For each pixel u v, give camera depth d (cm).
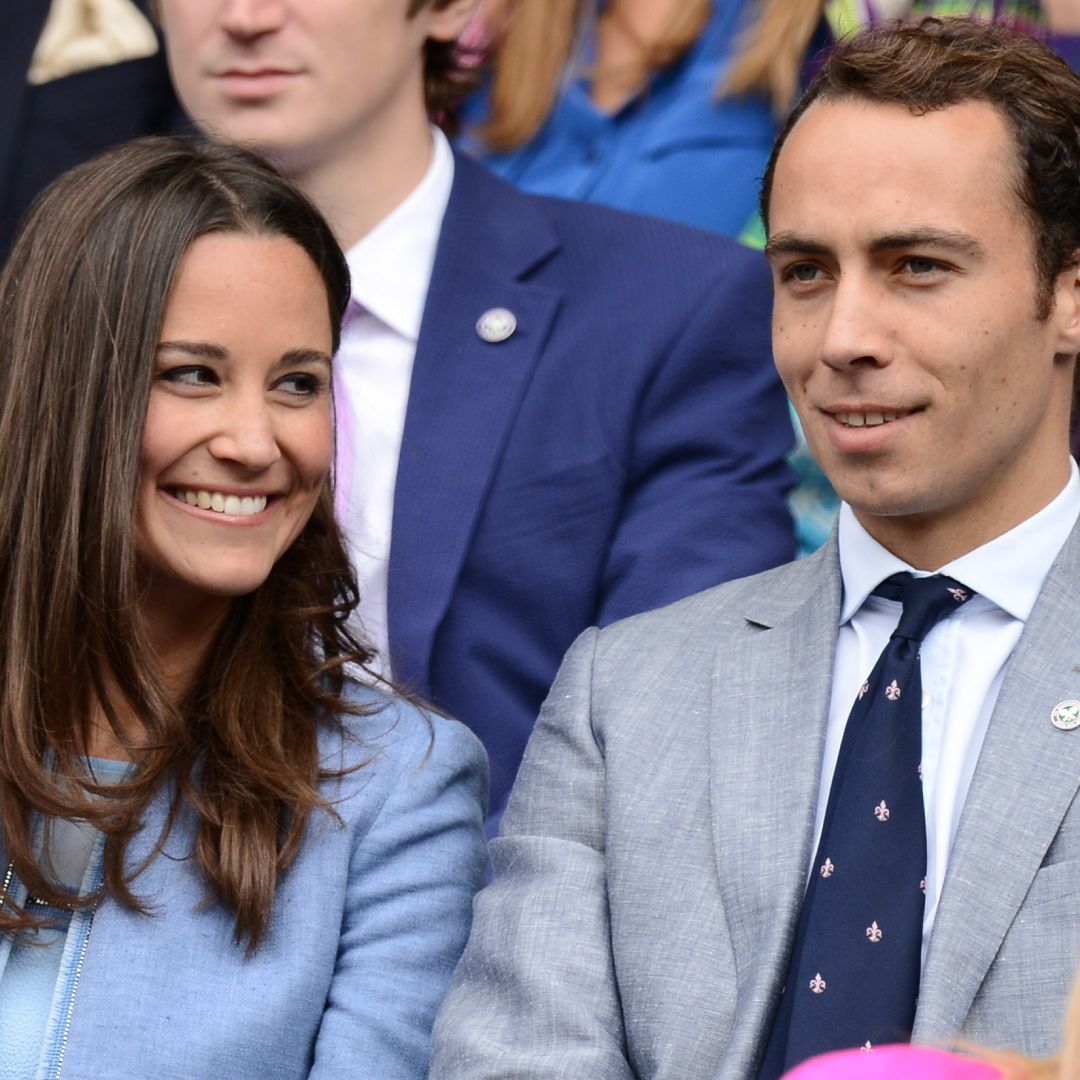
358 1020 1028
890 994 911
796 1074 675
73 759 1052
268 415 1066
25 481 1065
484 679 1334
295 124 1404
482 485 1355
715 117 1745
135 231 1061
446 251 1429
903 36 996
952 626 989
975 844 916
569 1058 967
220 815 1050
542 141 1802
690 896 985
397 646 1316
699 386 1414
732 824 988
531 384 1391
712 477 1396
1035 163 961
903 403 957
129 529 1049
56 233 1073
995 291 955
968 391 957
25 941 1027
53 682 1055
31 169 1683
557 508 1363
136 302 1053
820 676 1012
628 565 1365
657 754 1031
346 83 1403
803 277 990
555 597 1353
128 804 1040
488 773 1158
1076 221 973
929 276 956
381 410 1396
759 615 1062
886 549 1018
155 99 1708
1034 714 941
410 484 1354
